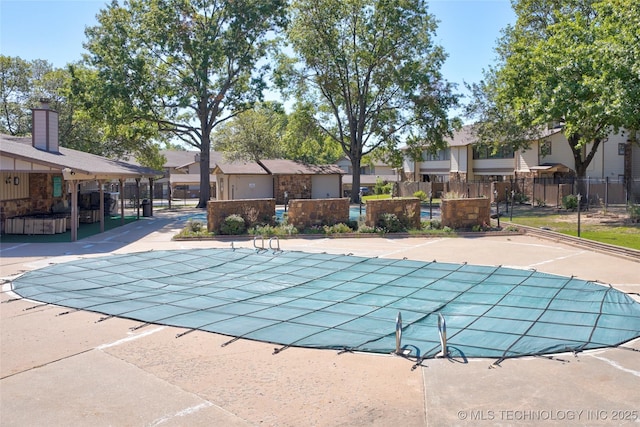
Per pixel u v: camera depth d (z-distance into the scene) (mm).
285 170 38125
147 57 34156
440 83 37219
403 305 9086
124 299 9656
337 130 42438
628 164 36656
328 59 37969
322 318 8297
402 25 35969
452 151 44969
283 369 6129
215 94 36688
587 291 9875
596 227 20484
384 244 17125
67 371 6109
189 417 4918
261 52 36000
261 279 11492
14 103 39719
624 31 18578
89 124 38594
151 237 19406
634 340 7066
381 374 5945
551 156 36719
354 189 39969
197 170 65375
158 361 6418
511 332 7410
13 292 10219
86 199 27438
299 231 19812
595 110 19125
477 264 13172
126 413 5012
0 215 19906
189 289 10555
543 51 22719
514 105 26297
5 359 6516
